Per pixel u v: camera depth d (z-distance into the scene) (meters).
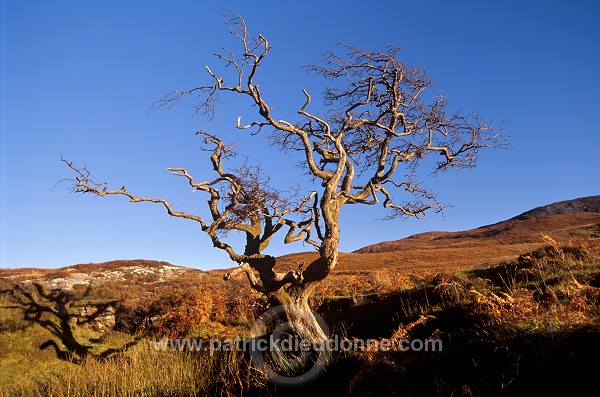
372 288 16.02
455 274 11.21
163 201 12.83
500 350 6.49
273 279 12.17
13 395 12.62
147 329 18.08
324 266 11.39
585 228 73.94
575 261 10.25
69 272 28.41
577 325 6.19
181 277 29.73
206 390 9.84
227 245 13.06
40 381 14.02
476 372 6.38
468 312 8.37
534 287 9.02
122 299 20.58
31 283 22.81
